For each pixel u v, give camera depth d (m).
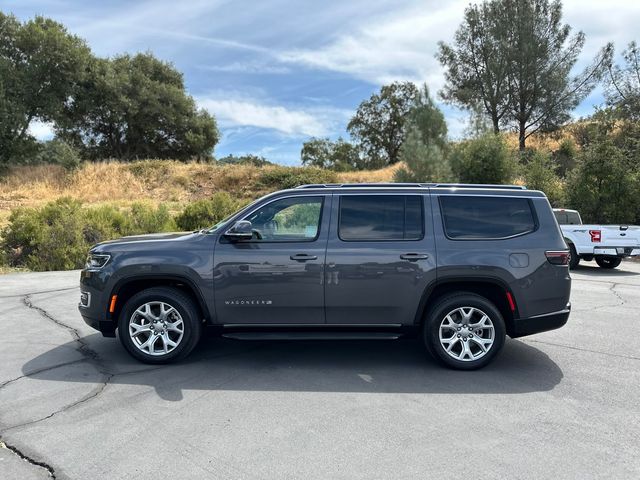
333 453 3.45
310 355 5.74
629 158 18.34
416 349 6.01
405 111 58.56
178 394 4.52
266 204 5.39
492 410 4.20
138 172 29.41
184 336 5.27
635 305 8.58
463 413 4.13
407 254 5.13
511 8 34.84
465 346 5.17
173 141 41.66
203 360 5.50
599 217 18.39
